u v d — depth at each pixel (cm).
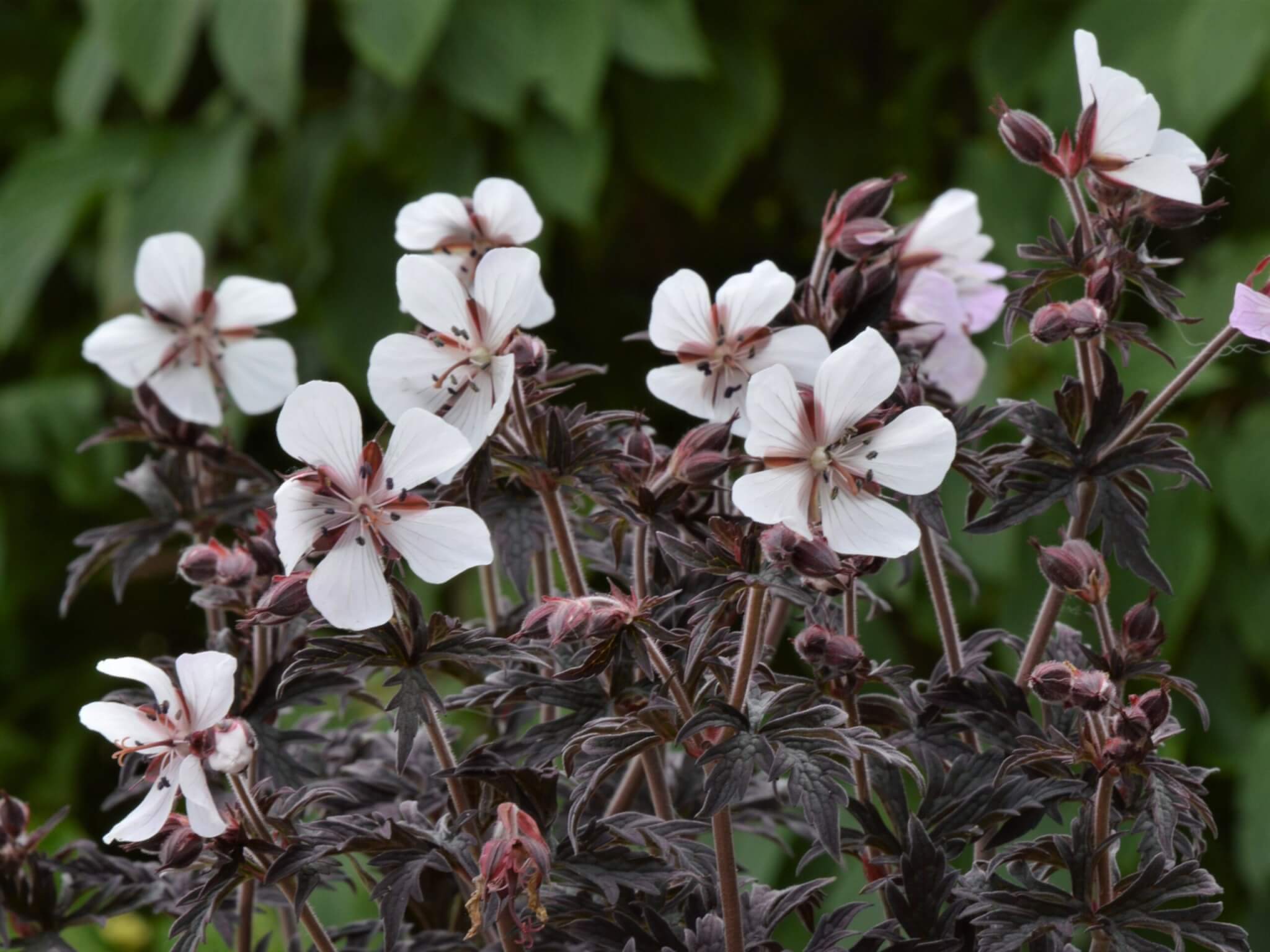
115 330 82
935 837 76
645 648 73
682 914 76
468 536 73
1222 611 140
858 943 75
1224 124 141
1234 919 137
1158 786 73
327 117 158
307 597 72
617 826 75
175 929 73
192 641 159
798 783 72
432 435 72
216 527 83
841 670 75
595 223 156
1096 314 75
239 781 74
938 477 73
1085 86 76
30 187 161
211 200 153
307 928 76
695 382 76
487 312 75
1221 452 136
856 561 74
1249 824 129
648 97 155
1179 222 76
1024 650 80
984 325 82
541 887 75
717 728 74
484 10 142
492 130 154
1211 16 129
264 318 83
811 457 73
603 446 75
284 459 163
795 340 76
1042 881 76
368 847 74
